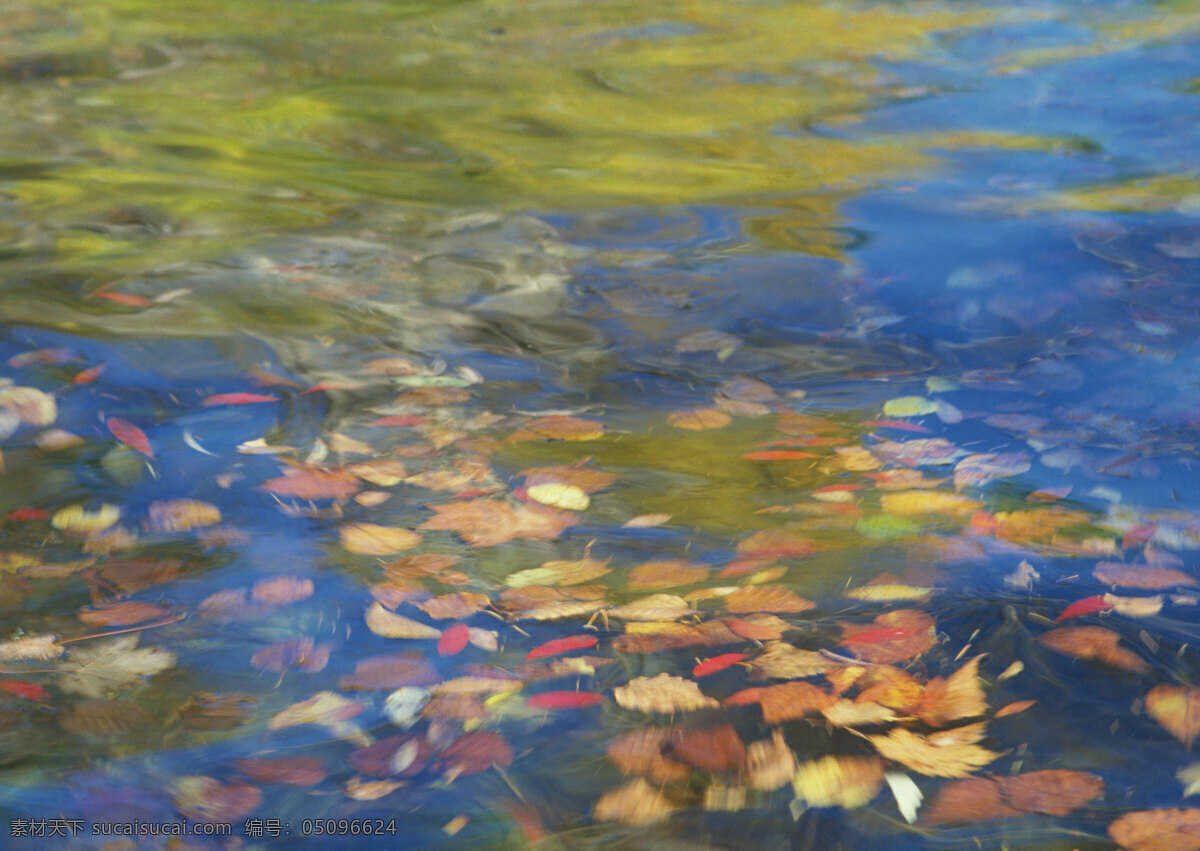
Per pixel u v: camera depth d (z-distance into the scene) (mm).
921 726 2135
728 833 1902
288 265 4887
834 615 2508
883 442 3469
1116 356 4031
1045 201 5629
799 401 3801
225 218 5457
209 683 2293
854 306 4598
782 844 1879
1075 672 2277
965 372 3984
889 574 2678
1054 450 3363
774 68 8133
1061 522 2916
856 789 1982
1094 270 4789
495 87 7750
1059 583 2619
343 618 2523
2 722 2160
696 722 2162
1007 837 1867
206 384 3777
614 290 4746
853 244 5215
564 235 5371
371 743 2125
